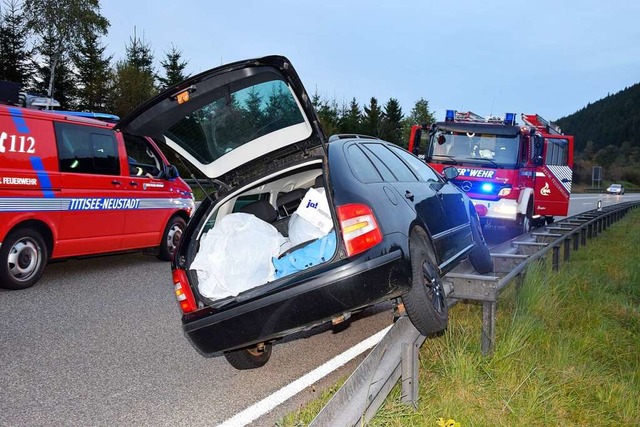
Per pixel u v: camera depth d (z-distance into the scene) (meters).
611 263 11.45
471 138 14.10
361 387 3.67
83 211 8.78
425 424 4.04
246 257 4.63
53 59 38.09
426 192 5.95
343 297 4.28
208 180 5.19
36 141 8.11
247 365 5.34
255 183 4.99
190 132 4.77
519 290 7.14
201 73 4.27
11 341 6.02
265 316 4.38
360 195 4.52
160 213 10.48
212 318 4.53
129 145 10.16
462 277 5.39
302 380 5.18
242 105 4.55
